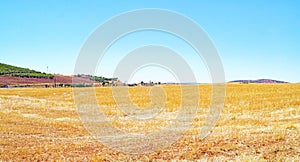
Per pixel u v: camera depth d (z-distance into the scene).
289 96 40.47
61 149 15.59
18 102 41.00
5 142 17.41
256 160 12.35
